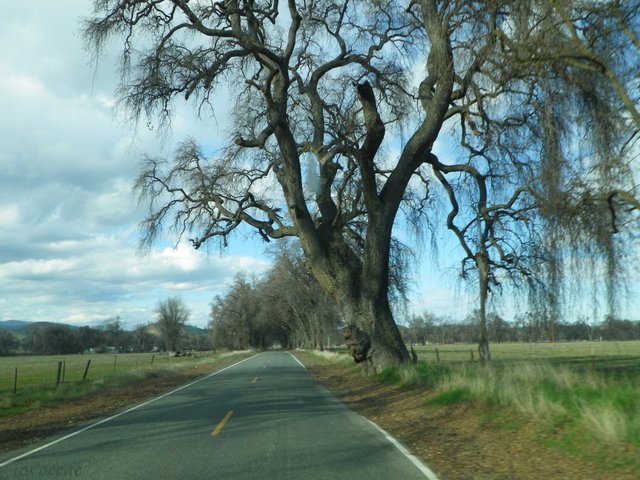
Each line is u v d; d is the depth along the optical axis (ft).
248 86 79.25
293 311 323.37
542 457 29.01
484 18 36.47
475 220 75.72
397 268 95.50
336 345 386.11
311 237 75.36
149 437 38.93
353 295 74.84
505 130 48.85
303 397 64.44
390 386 65.41
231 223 87.61
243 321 431.84
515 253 65.67
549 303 39.63
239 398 64.28
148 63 62.95
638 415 29.43
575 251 35.83
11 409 59.88
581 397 35.68
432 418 43.62
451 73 48.98
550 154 34.86
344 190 79.82
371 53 77.46
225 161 86.53
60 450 35.37
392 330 74.74
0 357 375.04
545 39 33.04
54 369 177.17
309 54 84.17
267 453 32.40
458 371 57.67
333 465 29.22
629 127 33.06
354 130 77.51
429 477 26.55
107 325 519.60
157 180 86.02
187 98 64.59
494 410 40.88
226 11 65.41
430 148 72.33
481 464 28.91
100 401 68.13
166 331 400.47
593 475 25.04
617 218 35.06
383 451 32.71
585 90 33.47
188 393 73.46
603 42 33.04
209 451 33.19
